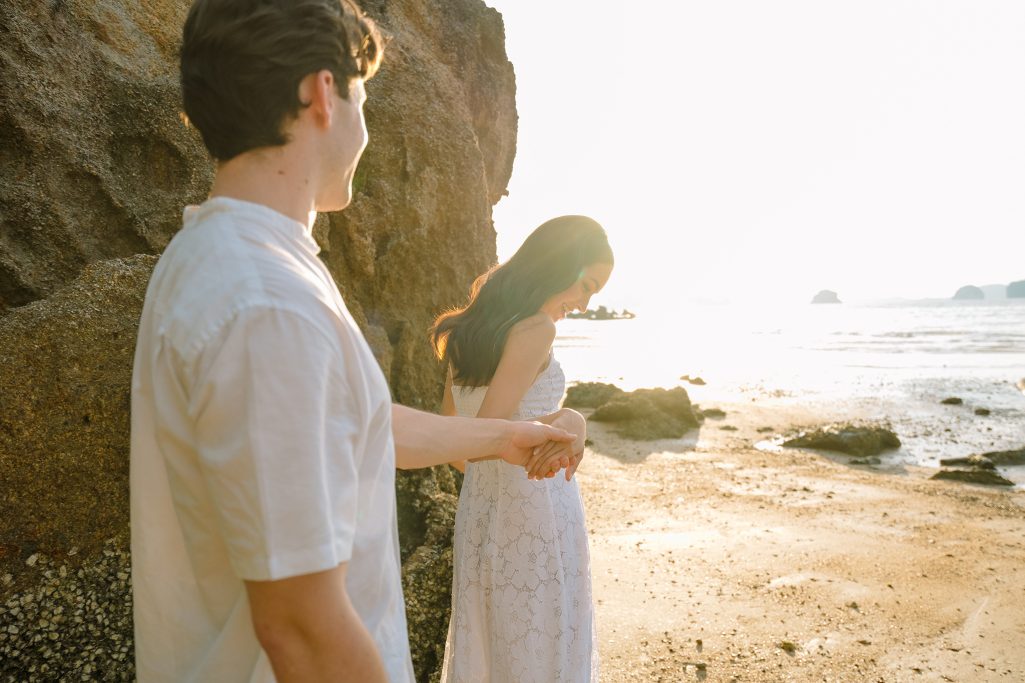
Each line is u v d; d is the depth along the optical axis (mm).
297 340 698
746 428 11758
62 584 2068
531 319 2008
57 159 2713
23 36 2654
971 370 24062
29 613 2000
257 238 756
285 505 671
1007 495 7270
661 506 6355
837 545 5277
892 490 7309
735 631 3775
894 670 3398
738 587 4395
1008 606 4156
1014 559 5016
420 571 2713
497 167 6254
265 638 700
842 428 10344
